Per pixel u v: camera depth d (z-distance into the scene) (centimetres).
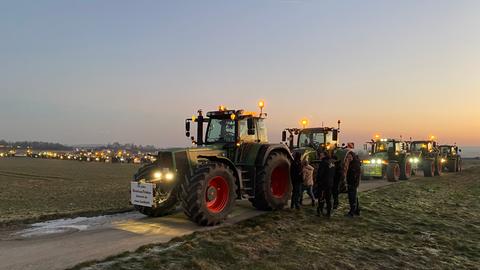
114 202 1210
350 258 602
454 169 2578
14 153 8838
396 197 1231
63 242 641
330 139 1468
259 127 1034
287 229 766
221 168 810
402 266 577
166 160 853
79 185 1891
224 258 571
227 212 811
